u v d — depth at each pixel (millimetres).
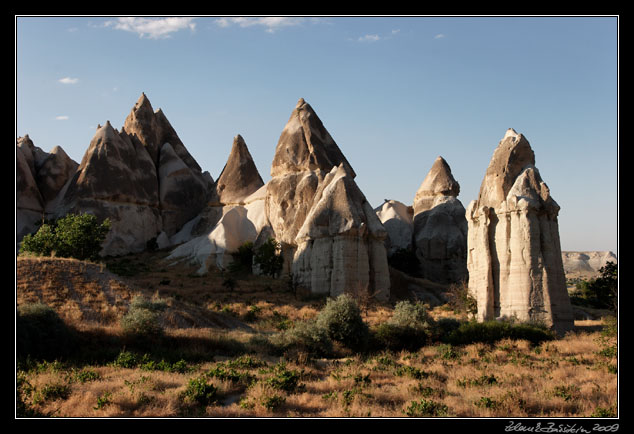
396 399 15914
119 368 19641
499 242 34969
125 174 75250
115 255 70562
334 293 48094
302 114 72625
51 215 72438
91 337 23547
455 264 70500
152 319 24719
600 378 18688
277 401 14586
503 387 17219
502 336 28391
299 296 48781
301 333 24875
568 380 18562
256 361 21484
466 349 26203
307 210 61188
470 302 38406
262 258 58188
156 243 74562
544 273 33312
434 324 29172
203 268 64062
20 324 20406
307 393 16188
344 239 49000
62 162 82750
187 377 17984
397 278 58781
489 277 34875
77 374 17906
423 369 20609
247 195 77875
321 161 68250
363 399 15281
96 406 13922
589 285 57469
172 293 46719
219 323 32969
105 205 72188
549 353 24719
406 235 74812
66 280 31938
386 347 27047
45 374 17422
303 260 51562
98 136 76125
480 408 14469
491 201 36656
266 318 39094
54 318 21859
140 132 87188
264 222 70062
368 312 43156
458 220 73875
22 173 76062
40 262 33188
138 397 14602
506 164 36312
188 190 84688
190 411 14133
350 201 51188
